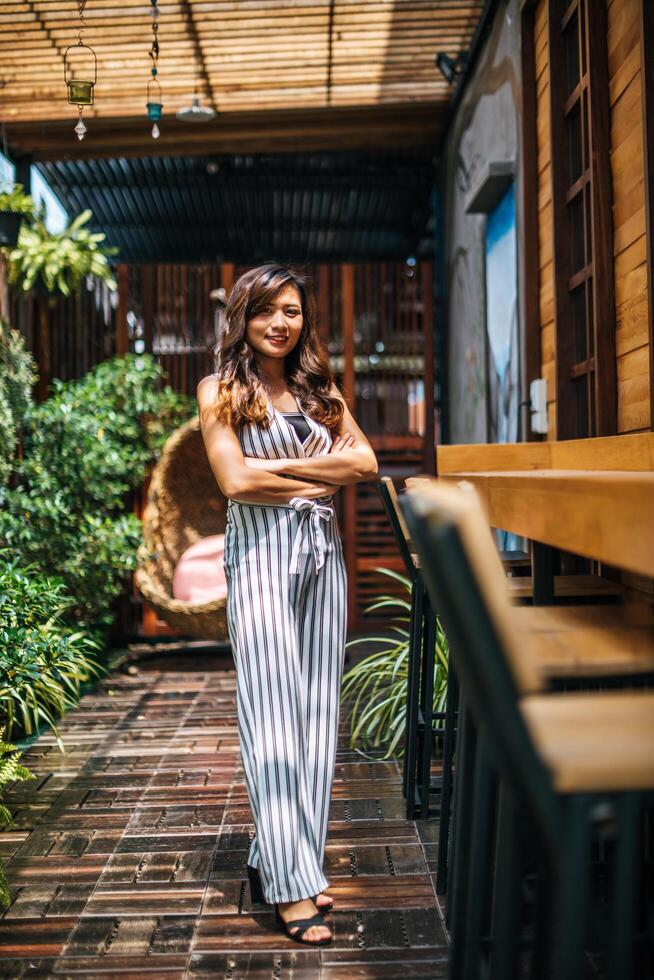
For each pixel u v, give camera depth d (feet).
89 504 17.08
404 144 20.62
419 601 8.42
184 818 8.64
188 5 15.19
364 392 20.71
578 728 2.84
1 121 18.80
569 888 2.51
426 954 5.94
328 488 6.82
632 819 2.57
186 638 19.49
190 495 18.85
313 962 5.86
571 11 10.34
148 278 20.07
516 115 12.62
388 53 16.88
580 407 10.69
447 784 6.90
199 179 24.71
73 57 16.76
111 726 12.30
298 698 6.50
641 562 3.24
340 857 7.61
